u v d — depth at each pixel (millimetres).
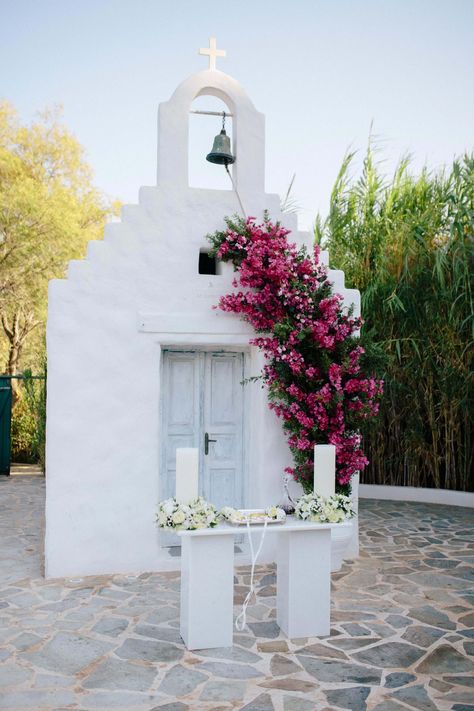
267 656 4285
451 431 9805
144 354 6121
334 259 10195
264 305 6227
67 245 17469
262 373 6430
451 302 9172
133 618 4926
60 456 5918
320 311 6191
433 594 5609
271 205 6531
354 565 6504
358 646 4465
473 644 4520
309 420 6004
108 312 6039
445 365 9352
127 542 6070
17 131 19750
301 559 4609
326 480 4922
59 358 5918
